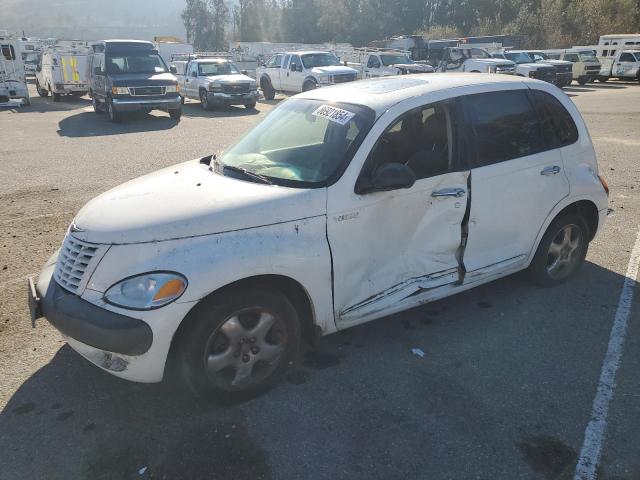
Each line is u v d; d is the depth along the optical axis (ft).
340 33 224.33
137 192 11.34
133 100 53.42
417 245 12.26
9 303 14.82
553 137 14.47
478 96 13.12
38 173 30.73
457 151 12.57
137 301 9.30
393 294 12.05
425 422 10.09
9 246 19.08
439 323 13.69
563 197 14.51
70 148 39.14
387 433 9.81
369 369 11.76
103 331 9.25
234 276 9.69
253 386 10.66
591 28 164.35
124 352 9.32
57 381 11.43
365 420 10.16
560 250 15.39
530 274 15.33
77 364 12.03
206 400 10.38
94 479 8.86
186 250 9.64
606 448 9.41
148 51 57.82
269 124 13.83
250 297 10.09
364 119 11.74
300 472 8.95
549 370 11.68
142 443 9.62
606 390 10.98
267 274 10.07
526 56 96.02
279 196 10.60
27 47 126.52
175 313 9.33
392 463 9.12
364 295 11.68
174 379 11.12
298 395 10.89
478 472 8.91
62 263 10.46
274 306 10.43
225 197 10.58
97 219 10.36
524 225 14.02
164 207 10.29
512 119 13.64
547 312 14.16
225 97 63.41
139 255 9.59
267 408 10.52
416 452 9.36
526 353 12.32
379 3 221.25
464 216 12.75
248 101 65.00
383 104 11.98
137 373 9.66
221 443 9.61
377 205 11.36
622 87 93.56
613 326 13.46
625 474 8.86
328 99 13.14
